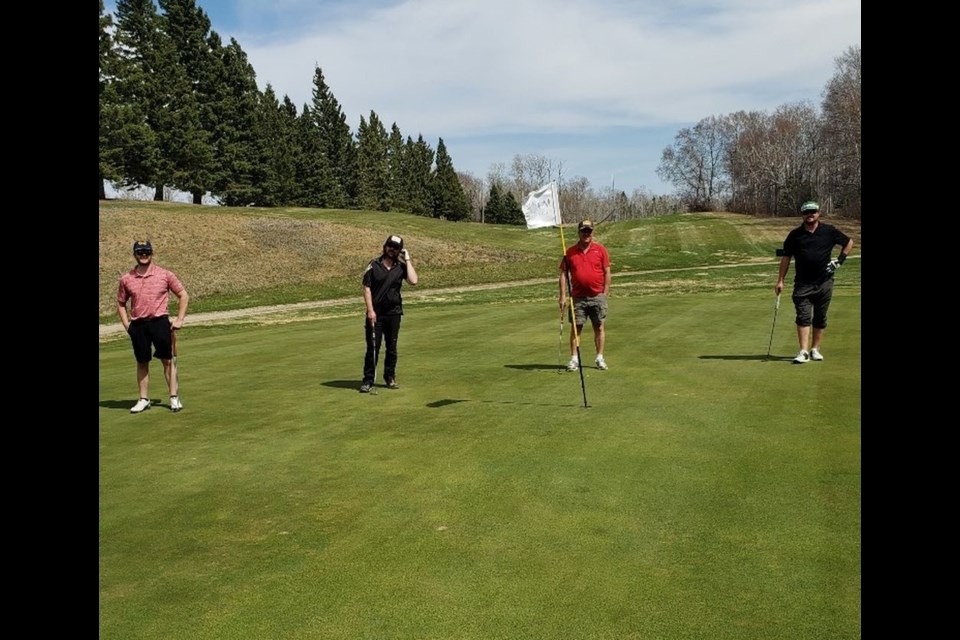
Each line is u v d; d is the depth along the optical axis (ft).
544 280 127.75
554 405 27.58
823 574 13.19
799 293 34.01
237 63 252.21
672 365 34.71
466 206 365.40
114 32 217.36
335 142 322.96
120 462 22.06
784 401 26.45
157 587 13.80
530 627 11.94
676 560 14.06
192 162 230.48
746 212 371.35
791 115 340.80
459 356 41.06
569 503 17.26
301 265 140.05
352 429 25.34
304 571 14.34
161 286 29.55
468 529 16.02
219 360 44.34
